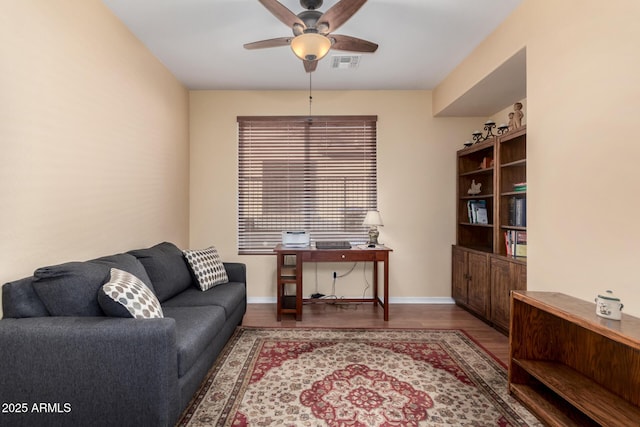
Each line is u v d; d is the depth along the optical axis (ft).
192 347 5.48
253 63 10.29
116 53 7.73
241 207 12.79
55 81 5.81
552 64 6.48
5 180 4.88
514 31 7.64
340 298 12.23
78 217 6.45
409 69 10.85
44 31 5.54
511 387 6.29
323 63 10.30
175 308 7.38
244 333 9.38
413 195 12.81
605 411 4.79
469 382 6.73
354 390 6.39
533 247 7.04
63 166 6.03
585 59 5.72
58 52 5.87
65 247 6.10
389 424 5.39
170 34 8.56
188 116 12.49
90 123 6.79
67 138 6.13
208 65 10.41
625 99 5.04
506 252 9.68
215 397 6.14
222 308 7.62
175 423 4.94
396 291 12.80
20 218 5.13
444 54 9.79
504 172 9.86
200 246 12.63
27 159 5.24
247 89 12.56
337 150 12.83
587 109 5.69
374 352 8.14
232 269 10.37
